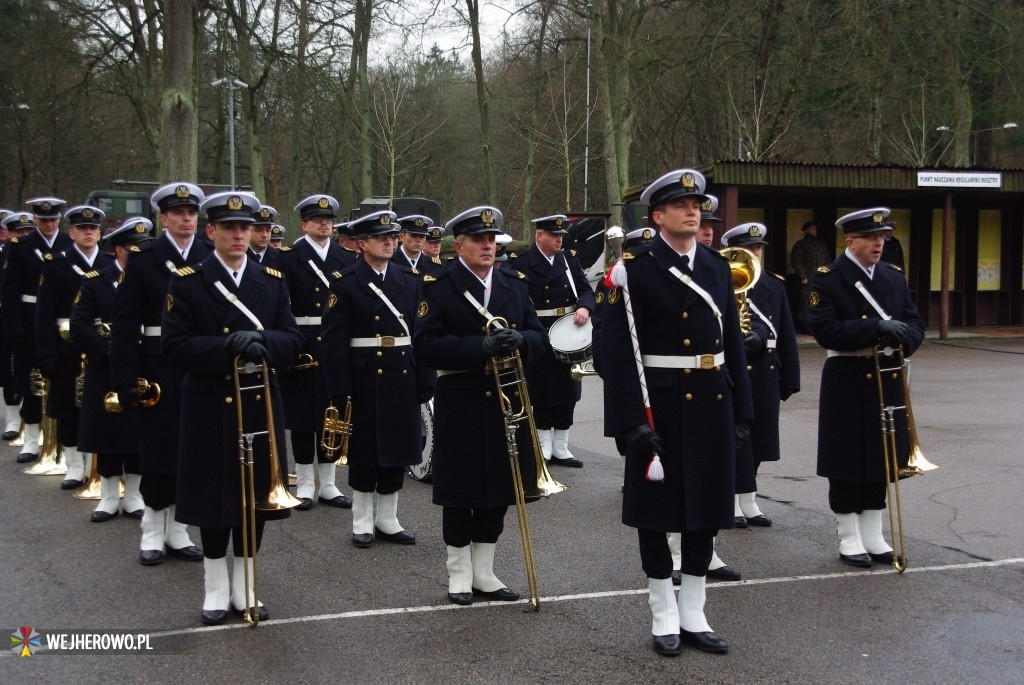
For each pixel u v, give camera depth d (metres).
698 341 4.59
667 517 4.55
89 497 7.70
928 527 6.74
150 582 5.69
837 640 4.76
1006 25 20.59
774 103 23.80
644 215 19.38
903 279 6.18
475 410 5.24
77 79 27.08
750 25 21.72
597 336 6.19
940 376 14.17
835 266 6.10
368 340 6.48
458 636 4.82
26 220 9.44
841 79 21.64
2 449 9.78
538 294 9.01
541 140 32.47
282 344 5.07
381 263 6.65
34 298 9.05
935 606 5.24
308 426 7.50
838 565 6.00
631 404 4.51
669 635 4.61
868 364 5.98
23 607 5.25
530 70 30.03
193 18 14.12
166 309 4.99
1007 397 12.28
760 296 6.98
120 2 19.95
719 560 5.79
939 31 20.12
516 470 5.16
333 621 5.04
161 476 5.98
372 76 35.81
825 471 6.04
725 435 4.61
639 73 23.28
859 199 19.11
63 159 33.19
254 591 4.93
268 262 8.07
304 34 20.62
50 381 7.87
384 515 6.58
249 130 24.62
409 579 5.75
